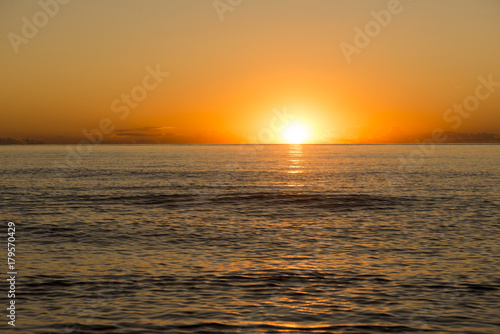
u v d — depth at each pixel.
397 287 18.86
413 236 29.98
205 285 19.19
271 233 31.55
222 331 14.62
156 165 127.88
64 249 26.22
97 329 14.74
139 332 14.54
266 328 14.82
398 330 14.70
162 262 23.16
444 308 16.52
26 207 44.25
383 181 74.56
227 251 25.77
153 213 41.19
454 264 22.47
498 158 175.75
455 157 188.50
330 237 29.91
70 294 18.03
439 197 52.25
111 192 57.38
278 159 180.50
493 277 20.20
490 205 45.53
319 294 18.05
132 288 18.78
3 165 127.38
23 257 24.14
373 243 27.81
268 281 19.78
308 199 51.09
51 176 85.25
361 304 16.95
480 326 14.97
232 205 47.00
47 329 14.70
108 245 27.39
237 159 177.25
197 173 94.94
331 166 124.12
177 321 15.38
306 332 14.53
